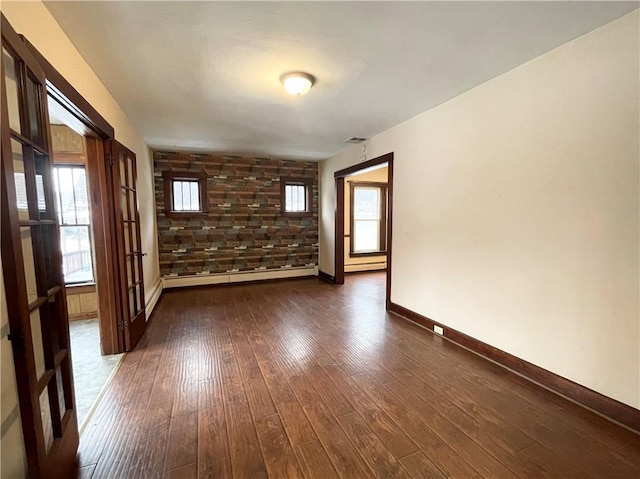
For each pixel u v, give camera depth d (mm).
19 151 1241
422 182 3361
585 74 1901
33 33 1454
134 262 3123
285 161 5918
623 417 1803
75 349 2863
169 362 2602
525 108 2262
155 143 4508
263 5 1584
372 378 2344
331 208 5746
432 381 2297
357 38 1904
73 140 3744
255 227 5766
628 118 1726
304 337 3154
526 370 2338
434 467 1503
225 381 2299
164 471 1479
